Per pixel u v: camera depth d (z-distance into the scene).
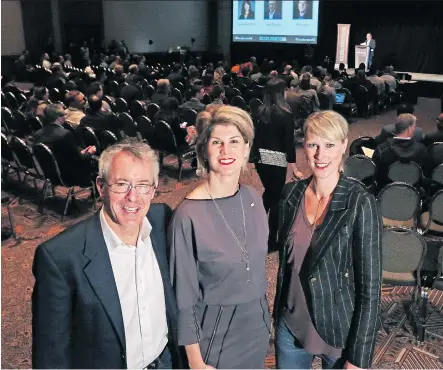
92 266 1.41
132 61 17.16
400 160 4.37
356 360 1.62
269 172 3.79
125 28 20.73
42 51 19.41
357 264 1.62
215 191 1.69
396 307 3.42
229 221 1.67
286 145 3.65
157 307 1.58
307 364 1.92
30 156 5.14
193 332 1.64
